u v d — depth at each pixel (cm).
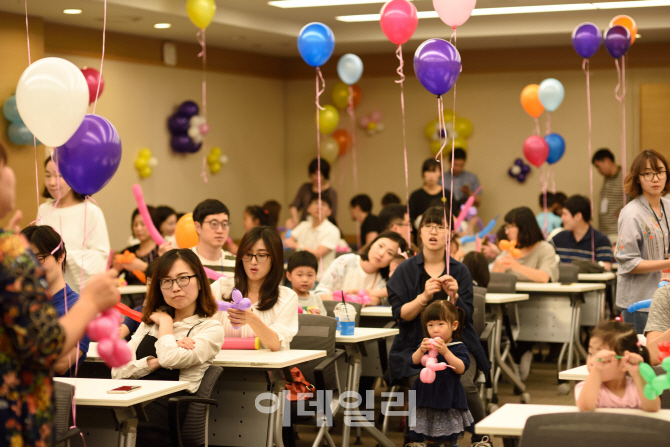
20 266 178
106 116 907
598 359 252
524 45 1105
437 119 1170
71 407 269
